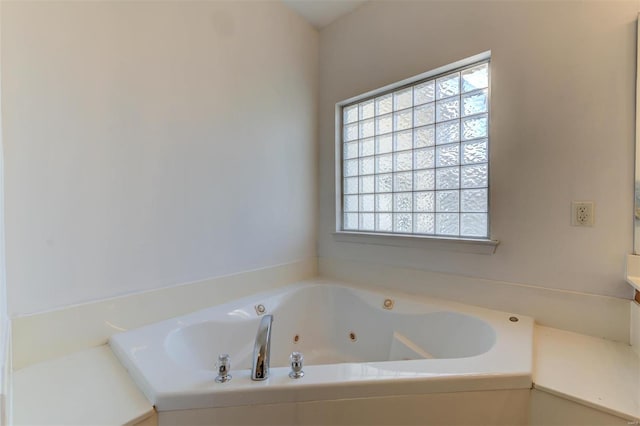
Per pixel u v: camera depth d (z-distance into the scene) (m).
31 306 1.10
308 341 1.98
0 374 0.65
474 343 1.40
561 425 0.92
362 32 2.07
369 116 2.12
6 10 1.04
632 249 1.20
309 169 2.29
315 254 2.32
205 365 1.45
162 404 0.87
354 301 1.94
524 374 0.97
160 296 1.46
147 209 1.42
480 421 0.96
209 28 1.65
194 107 1.59
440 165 1.77
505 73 1.47
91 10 1.23
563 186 1.33
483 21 1.54
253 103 1.89
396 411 0.93
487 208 1.59
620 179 1.21
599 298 1.27
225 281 1.74
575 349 1.17
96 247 1.26
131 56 1.35
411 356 1.61
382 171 2.05
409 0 1.83
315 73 2.32
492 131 1.52
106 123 1.28
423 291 1.79
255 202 1.91
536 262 1.41
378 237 1.98
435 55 1.72
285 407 0.90
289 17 2.12
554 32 1.34
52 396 0.92
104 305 1.28
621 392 0.91
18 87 1.07
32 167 1.10
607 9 1.23
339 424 0.91
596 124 1.25
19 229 1.08
